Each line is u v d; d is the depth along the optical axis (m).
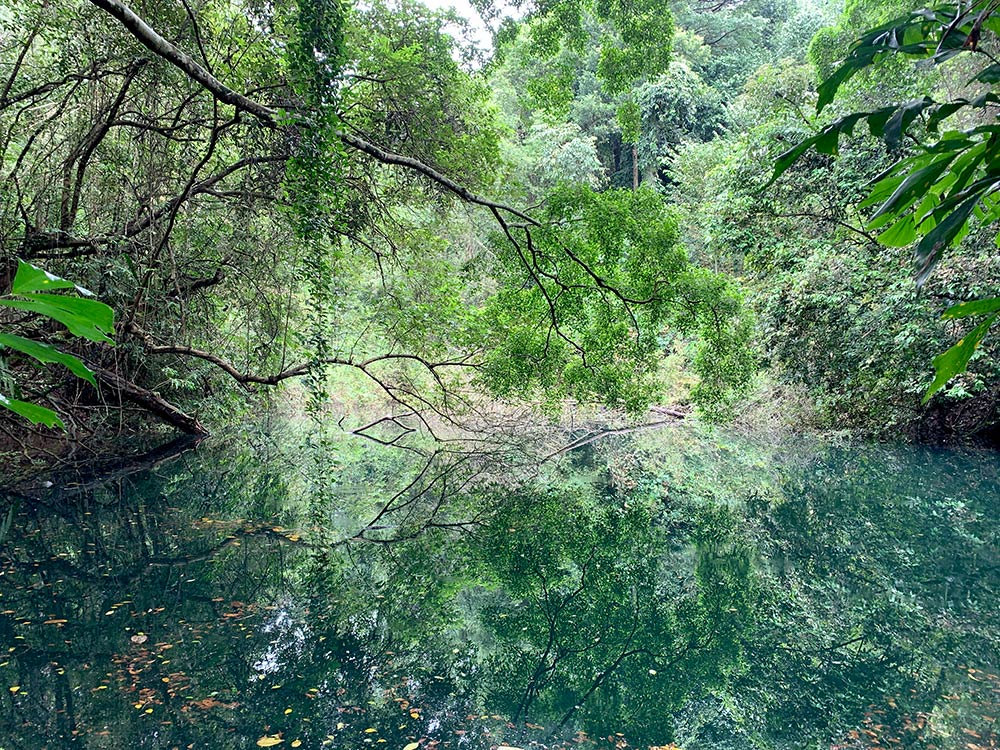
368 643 4.51
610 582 6.11
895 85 8.95
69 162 7.02
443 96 8.22
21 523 6.71
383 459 11.52
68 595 5.00
